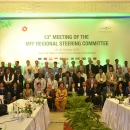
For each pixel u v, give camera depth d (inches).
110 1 450.9
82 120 156.7
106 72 454.6
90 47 484.4
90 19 484.7
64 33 485.7
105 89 394.6
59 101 385.7
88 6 453.7
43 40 484.7
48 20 484.1
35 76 434.9
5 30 482.0
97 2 452.1
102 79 426.3
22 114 187.2
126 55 482.6
